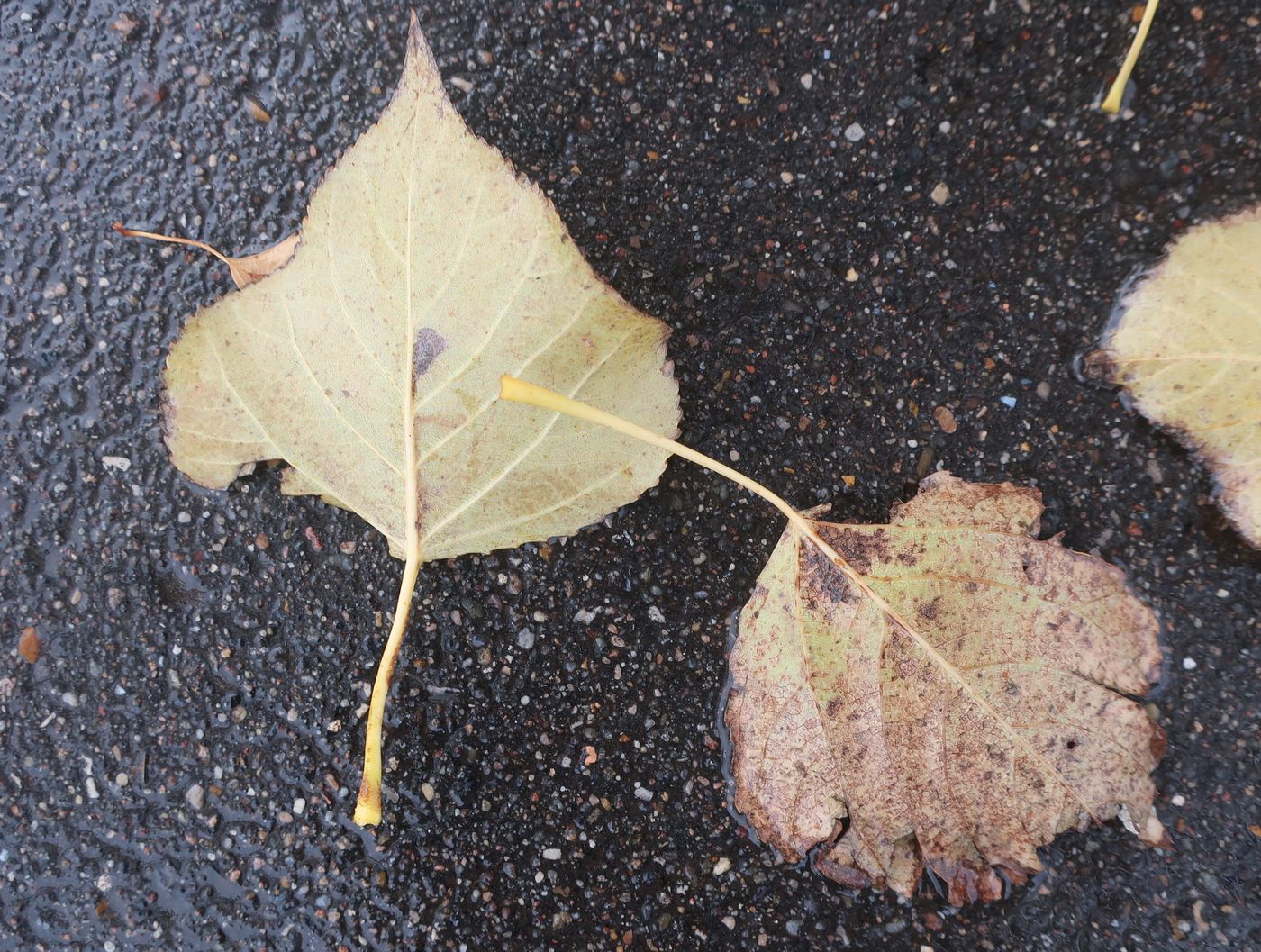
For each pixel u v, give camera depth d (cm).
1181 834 19
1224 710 19
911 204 20
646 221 20
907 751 18
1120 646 19
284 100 21
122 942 20
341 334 18
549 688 20
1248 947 19
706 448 20
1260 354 19
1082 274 20
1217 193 20
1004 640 18
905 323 20
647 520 20
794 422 20
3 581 21
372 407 18
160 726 20
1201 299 19
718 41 20
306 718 20
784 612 19
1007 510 19
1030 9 20
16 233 21
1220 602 20
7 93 21
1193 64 20
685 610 20
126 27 21
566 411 17
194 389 19
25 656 20
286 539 20
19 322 21
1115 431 20
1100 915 19
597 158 21
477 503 18
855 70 20
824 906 20
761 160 20
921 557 19
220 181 21
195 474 19
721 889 20
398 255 18
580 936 20
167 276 21
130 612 20
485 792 20
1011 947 19
